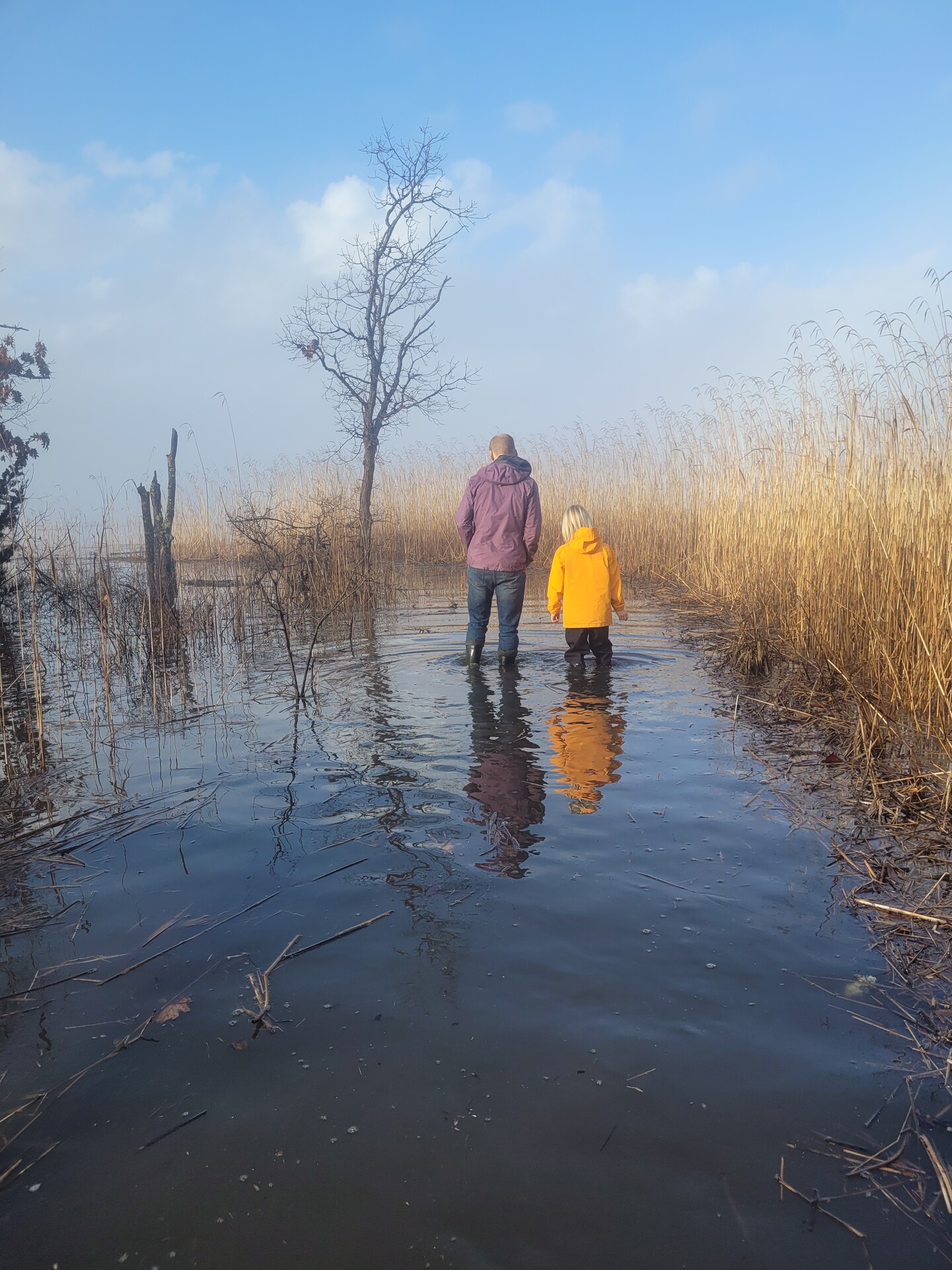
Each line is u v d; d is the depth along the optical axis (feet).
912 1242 4.87
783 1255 4.79
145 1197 5.31
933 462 17.58
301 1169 5.49
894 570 17.08
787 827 11.05
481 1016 7.04
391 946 8.18
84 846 10.89
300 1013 7.15
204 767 14.06
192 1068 6.49
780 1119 5.86
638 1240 4.90
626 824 11.17
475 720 16.67
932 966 7.79
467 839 10.70
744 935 8.32
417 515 62.13
